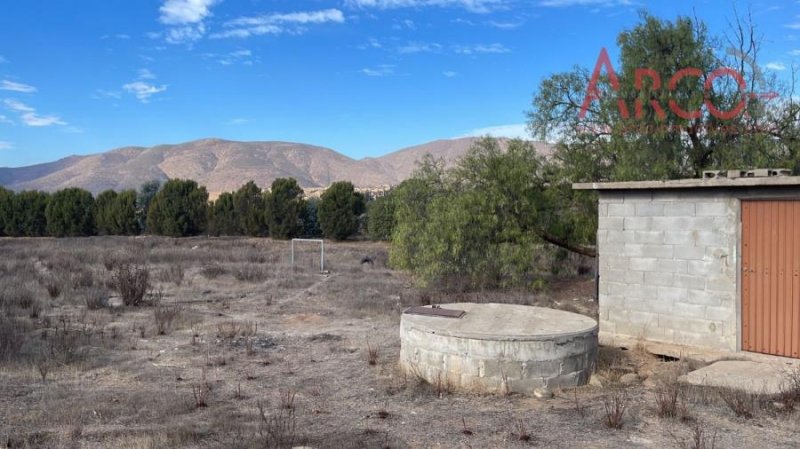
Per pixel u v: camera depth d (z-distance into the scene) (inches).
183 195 1875.0
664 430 239.3
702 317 362.6
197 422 252.5
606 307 407.8
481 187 706.8
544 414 263.0
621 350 379.2
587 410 266.5
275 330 477.4
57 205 1877.5
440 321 332.5
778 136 644.7
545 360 297.6
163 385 317.1
